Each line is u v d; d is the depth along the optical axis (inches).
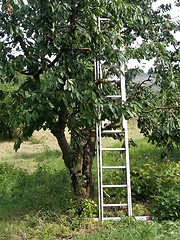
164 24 328.5
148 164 329.4
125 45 289.4
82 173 288.7
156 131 300.2
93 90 258.1
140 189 305.7
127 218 256.4
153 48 299.6
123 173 321.7
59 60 258.7
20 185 378.0
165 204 271.6
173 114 282.8
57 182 358.9
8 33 254.4
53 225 256.2
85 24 254.1
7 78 261.3
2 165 466.6
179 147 402.9
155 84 308.0
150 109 291.1
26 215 273.4
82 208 271.6
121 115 257.6
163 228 237.5
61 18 238.7
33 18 245.0
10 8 225.3
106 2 241.9
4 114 270.8
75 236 240.1
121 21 264.8
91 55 264.4
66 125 287.6
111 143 623.2
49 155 570.6
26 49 258.7
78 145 283.7
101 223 256.1
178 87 307.6
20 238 242.4
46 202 301.4
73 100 245.8
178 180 305.3
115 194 302.7
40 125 265.7
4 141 717.3
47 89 241.3
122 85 276.4
